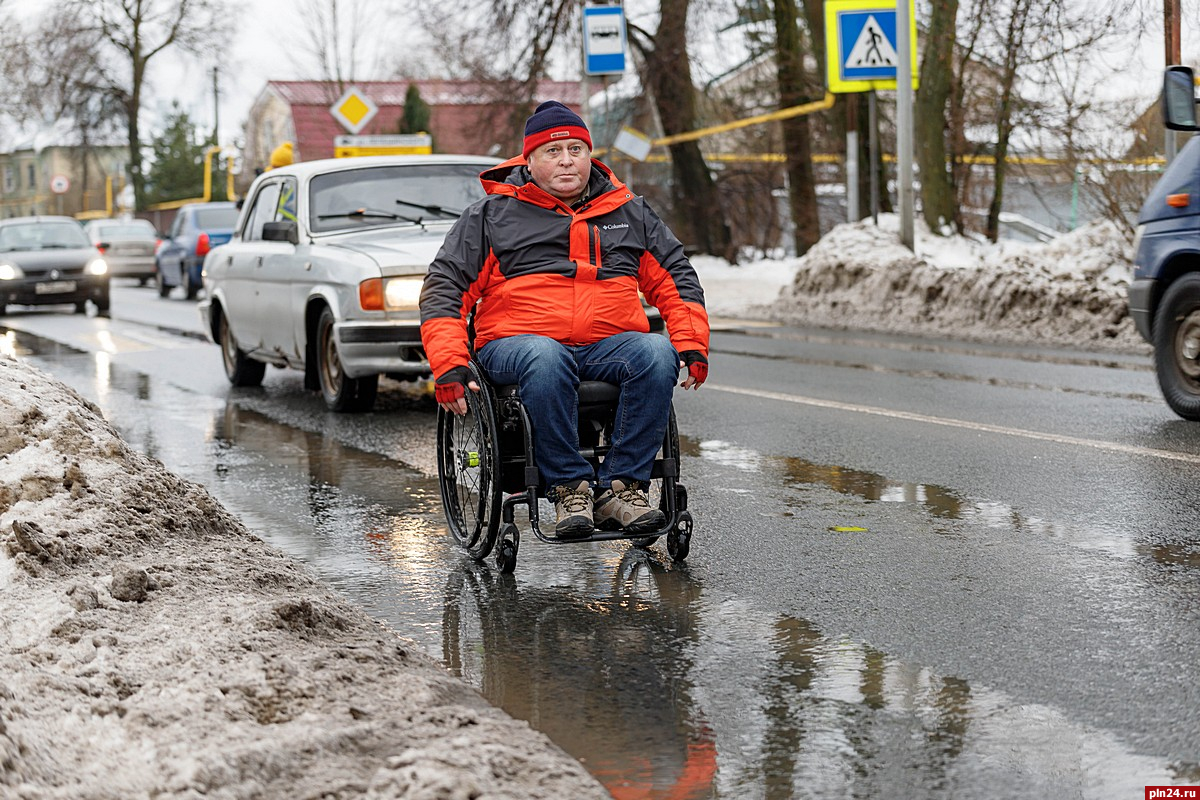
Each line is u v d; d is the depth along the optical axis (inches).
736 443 338.6
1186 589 200.7
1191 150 364.8
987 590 202.7
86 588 177.3
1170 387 364.2
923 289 680.4
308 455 338.3
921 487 279.3
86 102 2410.2
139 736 136.4
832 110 1034.1
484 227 222.4
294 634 170.7
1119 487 274.4
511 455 224.1
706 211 1179.3
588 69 807.1
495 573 221.5
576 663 173.8
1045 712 151.9
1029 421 362.3
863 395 421.1
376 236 421.4
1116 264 651.5
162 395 462.6
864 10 754.2
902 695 158.4
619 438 217.8
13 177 4109.3
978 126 881.5
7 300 918.4
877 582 208.7
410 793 123.0
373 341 390.9
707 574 216.5
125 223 1504.7
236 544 219.8
